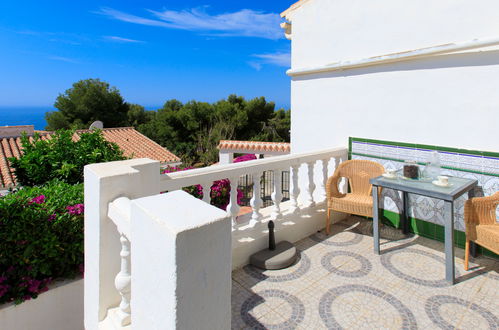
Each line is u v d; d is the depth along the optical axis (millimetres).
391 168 3883
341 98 4359
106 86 30859
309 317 2295
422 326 2160
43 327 2488
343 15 4207
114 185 1851
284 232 3479
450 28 3229
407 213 3791
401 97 3709
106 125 30375
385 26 3773
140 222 1214
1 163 9625
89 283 2035
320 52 4555
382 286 2666
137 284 1285
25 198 2564
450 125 3320
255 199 3268
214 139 27500
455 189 2766
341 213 4293
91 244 1959
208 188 2832
